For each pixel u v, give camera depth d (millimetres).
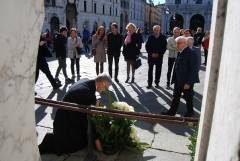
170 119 2605
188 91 5516
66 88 8102
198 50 5391
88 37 19031
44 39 7555
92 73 10672
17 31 1448
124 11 65000
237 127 801
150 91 7883
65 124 3916
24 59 1554
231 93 997
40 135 4664
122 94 7508
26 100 1631
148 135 4691
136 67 8844
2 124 1431
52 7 36469
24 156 1663
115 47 8805
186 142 4449
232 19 1200
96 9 49219
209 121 1712
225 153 932
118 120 3889
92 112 2926
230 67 1113
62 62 8648
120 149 4031
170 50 8062
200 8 56031
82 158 3850
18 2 1429
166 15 58719
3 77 1402
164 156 3980
